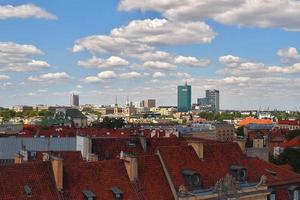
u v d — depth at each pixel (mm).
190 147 93625
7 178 69875
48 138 140625
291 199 100688
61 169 73375
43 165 74688
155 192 81812
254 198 93250
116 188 77938
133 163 81375
